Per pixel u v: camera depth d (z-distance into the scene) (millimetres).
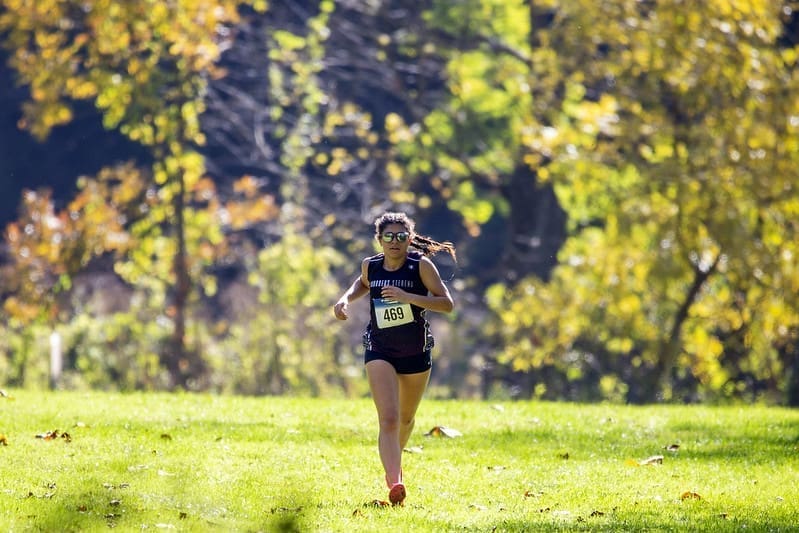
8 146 145000
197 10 88625
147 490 27719
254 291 96938
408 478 31359
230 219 97000
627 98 82250
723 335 89688
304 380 87875
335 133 121125
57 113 94188
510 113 117812
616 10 81625
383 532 24453
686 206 75000
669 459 36062
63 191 144500
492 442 38344
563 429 42000
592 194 82688
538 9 100938
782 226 77750
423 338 28391
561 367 87062
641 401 83688
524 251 116188
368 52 120625
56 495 27016
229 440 36438
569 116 98062
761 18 78188
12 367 80938
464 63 115438
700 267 80312
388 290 27812
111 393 51500
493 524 25938
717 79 77188
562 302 83625
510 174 124375
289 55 117938
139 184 93125
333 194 131125
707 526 26109
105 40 89562
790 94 77188
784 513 28047
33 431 36562
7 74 143750
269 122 136250
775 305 79000
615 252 80625
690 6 78062
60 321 91000
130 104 90875
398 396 27953
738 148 76250
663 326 87062
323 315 91500
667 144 80125
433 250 29141
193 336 88188
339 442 36875
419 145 113438
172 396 50188
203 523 24422
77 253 90500
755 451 37938
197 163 91875
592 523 26328
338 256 105625
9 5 93438
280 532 19781
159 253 91938
